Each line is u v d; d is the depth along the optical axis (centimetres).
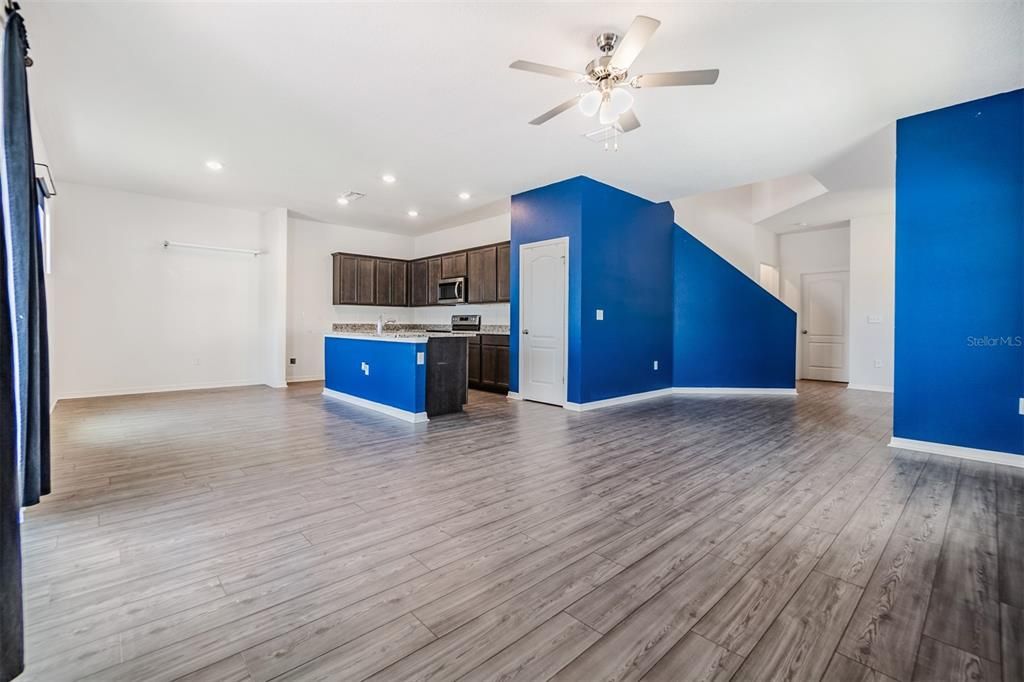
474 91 325
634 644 145
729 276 680
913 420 365
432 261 819
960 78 302
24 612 158
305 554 201
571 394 542
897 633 150
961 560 196
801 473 311
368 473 309
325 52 279
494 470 316
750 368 677
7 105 182
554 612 162
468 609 163
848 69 293
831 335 820
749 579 183
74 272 568
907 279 362
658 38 263
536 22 250
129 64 291
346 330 812
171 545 208
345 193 597
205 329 671
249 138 412
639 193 593
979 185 332
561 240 549
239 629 151
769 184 714
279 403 563
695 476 305
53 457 338
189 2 234
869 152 436
